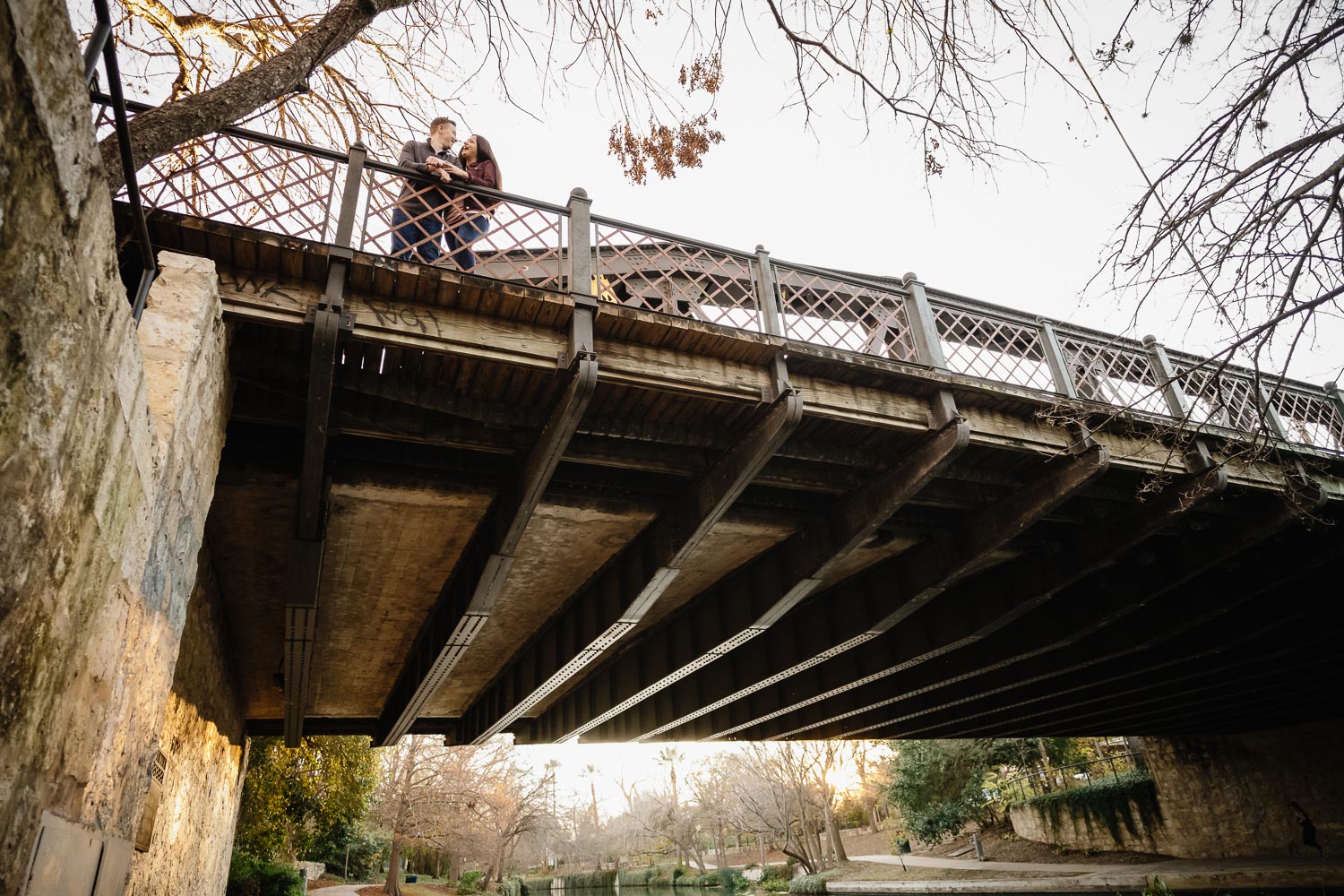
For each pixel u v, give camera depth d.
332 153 5.44
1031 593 9.22
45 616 2.02
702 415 6.50
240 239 4.72
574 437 6.60
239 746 14.89
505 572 7.23
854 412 6.60
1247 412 8.40
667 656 11.25
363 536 7.95
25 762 2.00
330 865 43.03
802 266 7.04
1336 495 8.49
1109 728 20.08
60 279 1.89
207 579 7.86
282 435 6.41
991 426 7.19
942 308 7.62
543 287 5.85
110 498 2.49
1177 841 23.97
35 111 1.68
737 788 40.69
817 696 12.62
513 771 43.72
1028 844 30.94
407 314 5.25
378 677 13.45
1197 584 10.33
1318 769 20.50
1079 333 8.36
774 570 8.89
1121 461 7.52
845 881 29.62
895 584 9.28
